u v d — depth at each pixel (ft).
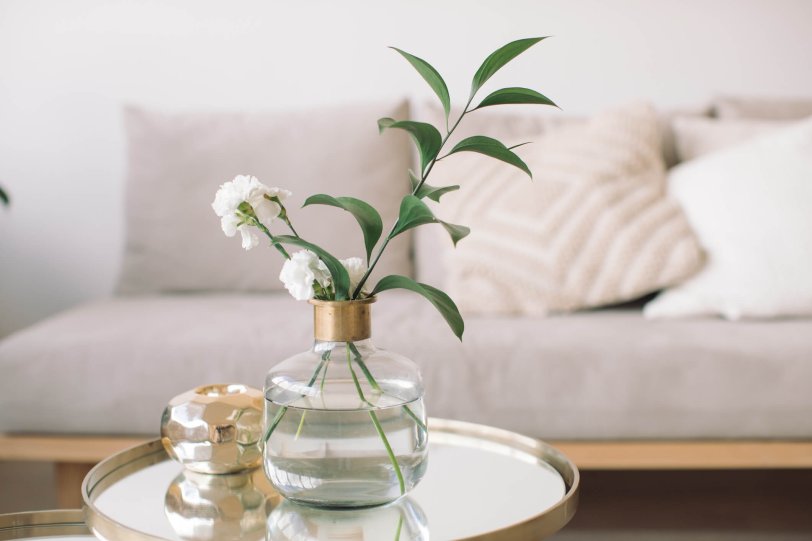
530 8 8.39
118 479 3.23
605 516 5.97
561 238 6.18
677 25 8.41
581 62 8.44
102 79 8.39
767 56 8.42
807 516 5.94
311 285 2.73
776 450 5.06
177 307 6.38
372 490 2.69
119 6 8.34
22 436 5.27
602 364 5.09
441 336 5.27
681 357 5.07
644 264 6.05
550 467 3.32
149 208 7.12
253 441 3.15
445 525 2.73
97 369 5.21
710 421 5.06
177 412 3.15
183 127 7.27
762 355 5.05
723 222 6.10
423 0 8.36
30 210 8.50
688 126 7.29
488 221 6.34
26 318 8.59
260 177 7.07
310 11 8.36
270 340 5.27
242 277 7.05
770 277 5.79
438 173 6.88
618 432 5.10
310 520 2.77
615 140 6.73
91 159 8.45
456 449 3.57
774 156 6.28
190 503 2.96
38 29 8.35
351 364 2.73
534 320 5.86
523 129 7.27
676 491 6.50
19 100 8.40
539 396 5.10
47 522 3.05
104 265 8.54
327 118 7.25
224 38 8.37
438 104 7.43
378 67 8.40
